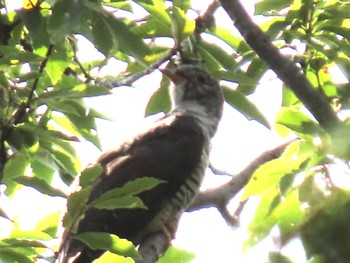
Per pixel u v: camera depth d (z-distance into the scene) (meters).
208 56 10.42
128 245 7.12
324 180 4.02
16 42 9.78
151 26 10.03
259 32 7.32
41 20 8.35
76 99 8.77
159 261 8.59
